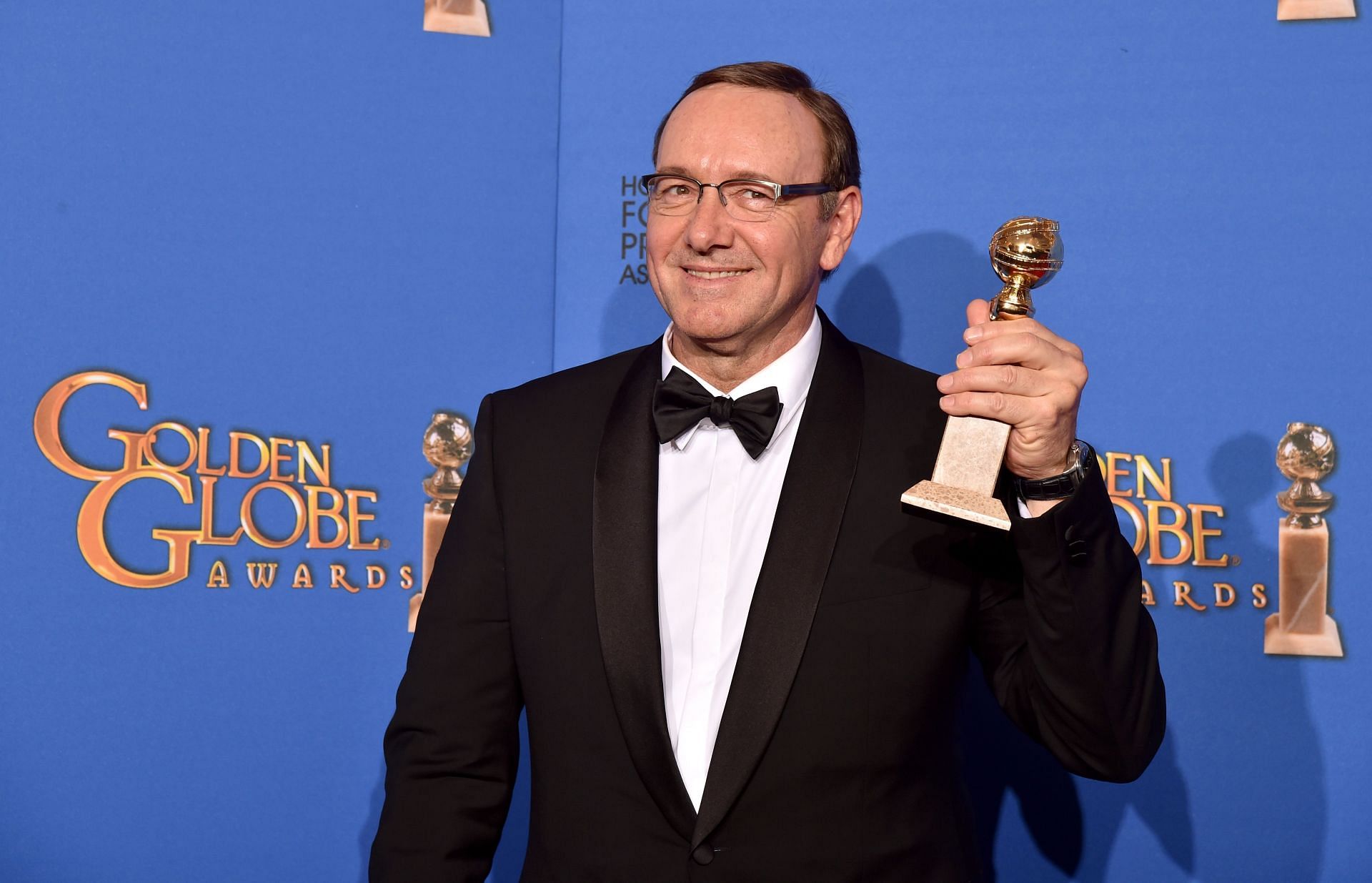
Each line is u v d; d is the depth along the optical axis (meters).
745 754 1.11
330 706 1.74
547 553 1.25
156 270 1.66
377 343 1.78
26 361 1.59
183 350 1.67
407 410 1.79
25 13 1.60
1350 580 1.64
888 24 1.80
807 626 1.14
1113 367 1.71
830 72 1.82
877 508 1.20
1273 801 1.66
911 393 1.30
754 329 1.24
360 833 1.75
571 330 1.90
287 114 1.74
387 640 1.77
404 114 1.81
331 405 1.75
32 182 1.60
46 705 1.59
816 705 1.14
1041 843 1.74
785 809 1.12
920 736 1.16
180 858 1.65
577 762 1.18
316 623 1.73
